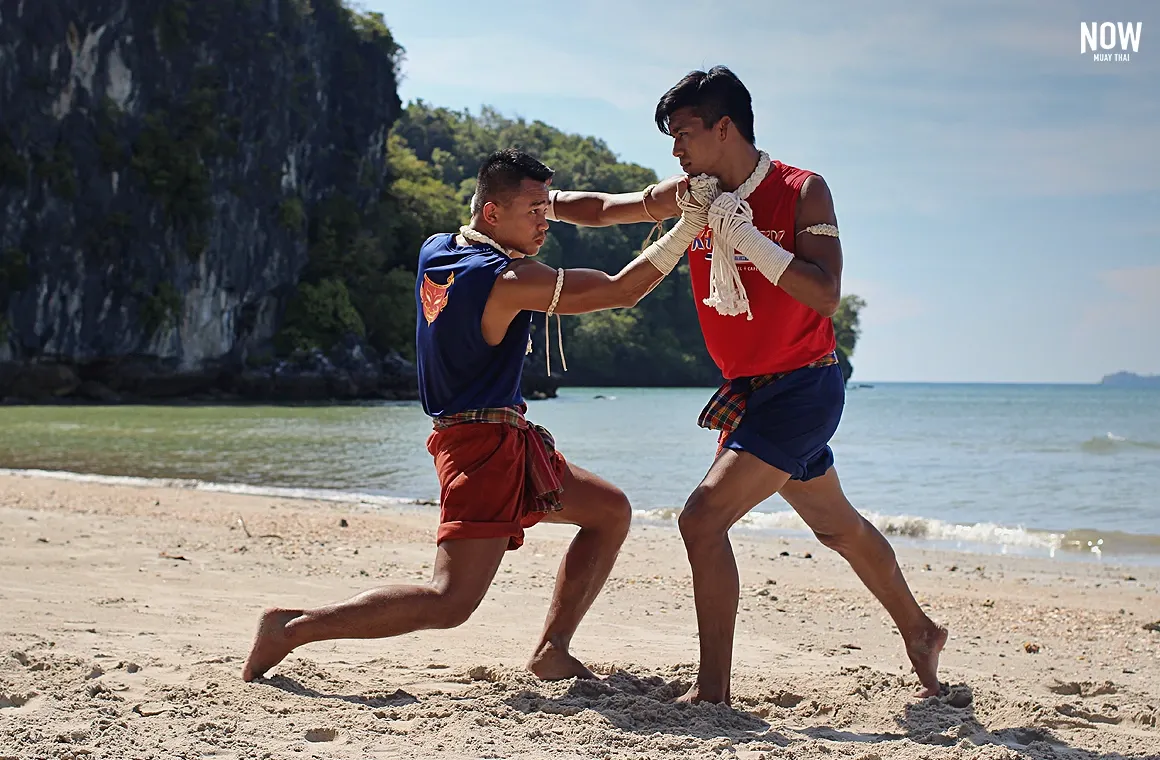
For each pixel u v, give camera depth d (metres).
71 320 60.50
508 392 3.77
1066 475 19.55
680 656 4.93
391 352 74.69
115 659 4.21
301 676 3.96
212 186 65.62
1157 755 3.42
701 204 3.63
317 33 74.06
